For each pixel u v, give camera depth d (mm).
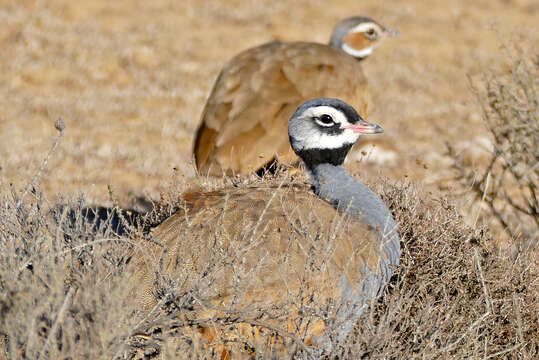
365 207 8055
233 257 6867
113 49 24656
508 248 9000
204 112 12055
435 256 8422
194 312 6523
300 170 9844
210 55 25203
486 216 11828
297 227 7398
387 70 24312
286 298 6699
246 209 7629
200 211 7602
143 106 20266
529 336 8031
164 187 11227
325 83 11859
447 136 18578
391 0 33875
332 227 7301
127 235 8273
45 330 6160
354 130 8352
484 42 27891
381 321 6949
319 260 6941
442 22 30609
